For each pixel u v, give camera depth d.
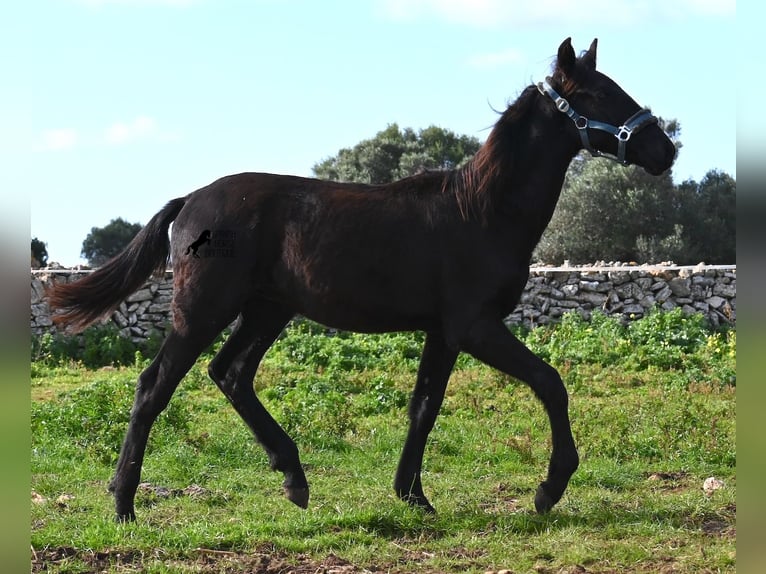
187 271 6.67
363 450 9.36
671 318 17.20
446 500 7.32
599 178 35.62
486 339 6.44
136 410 6.66
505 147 6.52
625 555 5.78
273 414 10.66
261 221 6.71
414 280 6.56
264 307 7.26
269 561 5.77
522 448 8.89
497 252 6.48
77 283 6.95
